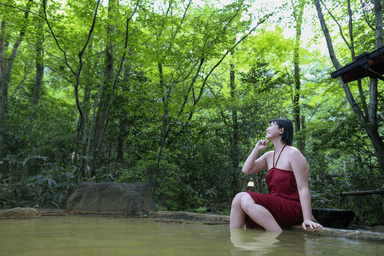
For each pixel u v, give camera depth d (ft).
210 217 9.32
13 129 26.81
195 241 4.07
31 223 7.45
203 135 24.99
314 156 26.61
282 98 29.19
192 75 26.94
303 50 34.50
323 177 27.04
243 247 3.54
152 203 14.26
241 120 26.99
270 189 6.81
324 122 20.49
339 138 17.81
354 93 30.12
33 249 3.13
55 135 30.22
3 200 19.34
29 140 27.25
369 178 17.29
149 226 6.98
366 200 16.42
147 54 21.15
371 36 20.35
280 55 35.14
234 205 6.43
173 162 22.86
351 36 17.90
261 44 32.30
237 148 26.04
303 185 6.24
